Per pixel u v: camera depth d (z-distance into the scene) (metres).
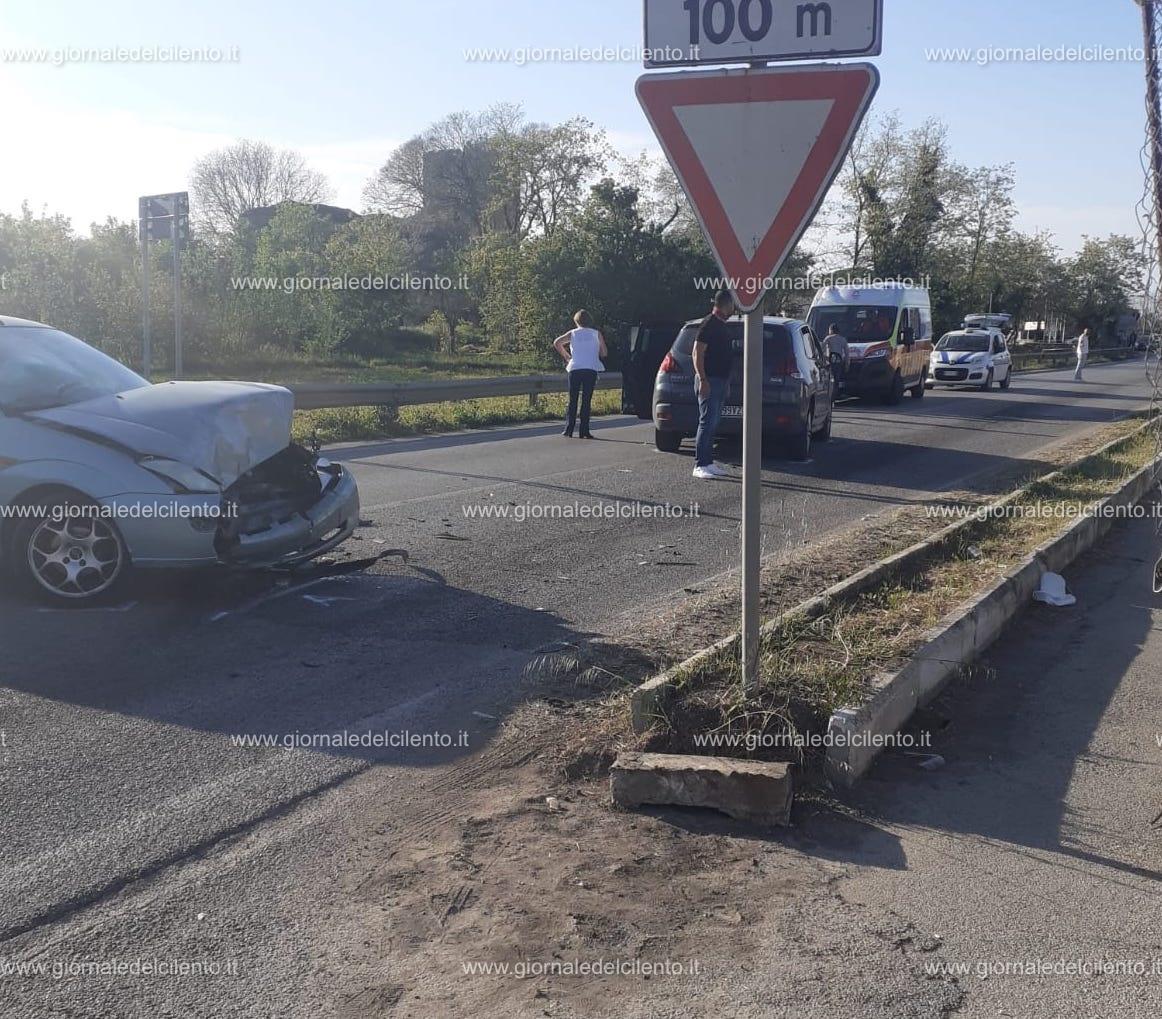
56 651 6.00
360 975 3.24
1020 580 7.46
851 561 8.32
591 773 4.62
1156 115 6.70
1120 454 14.45
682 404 14.48
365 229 46.59
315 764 4.67
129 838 4.01
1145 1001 3.18
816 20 4.28
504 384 20.70
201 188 81.38
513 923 3.51
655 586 7.70
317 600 7.16
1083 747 5.14
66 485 6.55
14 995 3.13
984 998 3.18
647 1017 3.06
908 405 25.98
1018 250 67.44
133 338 27.98
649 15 4.41
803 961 3.35
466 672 5.83
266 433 7.16
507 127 65.75
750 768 4.26
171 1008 3.08
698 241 46.84
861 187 51.41
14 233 33.03
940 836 4.19
